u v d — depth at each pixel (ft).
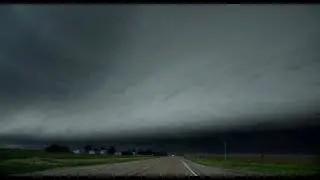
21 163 134.31
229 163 184.03
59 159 206.18
